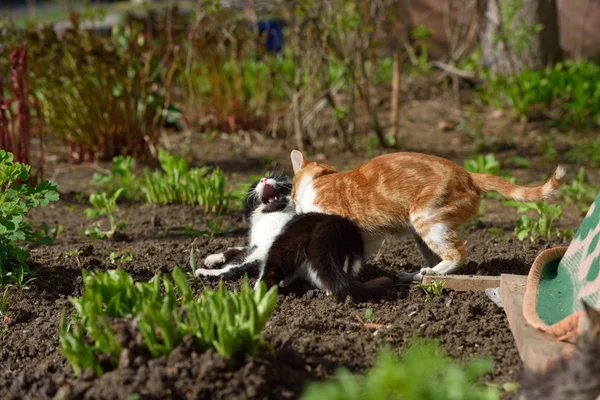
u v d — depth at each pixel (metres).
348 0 10.08
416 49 14.87
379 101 12.85
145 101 9.97
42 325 4.91
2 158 5.31
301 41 10.56
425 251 5.62
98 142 10.07
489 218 7.73
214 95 11.43
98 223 7.49
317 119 11.23
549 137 11.35
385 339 4.46
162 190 8.02
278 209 5.90
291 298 5.32
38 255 6.29
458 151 10.67
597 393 3.08
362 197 5.40
